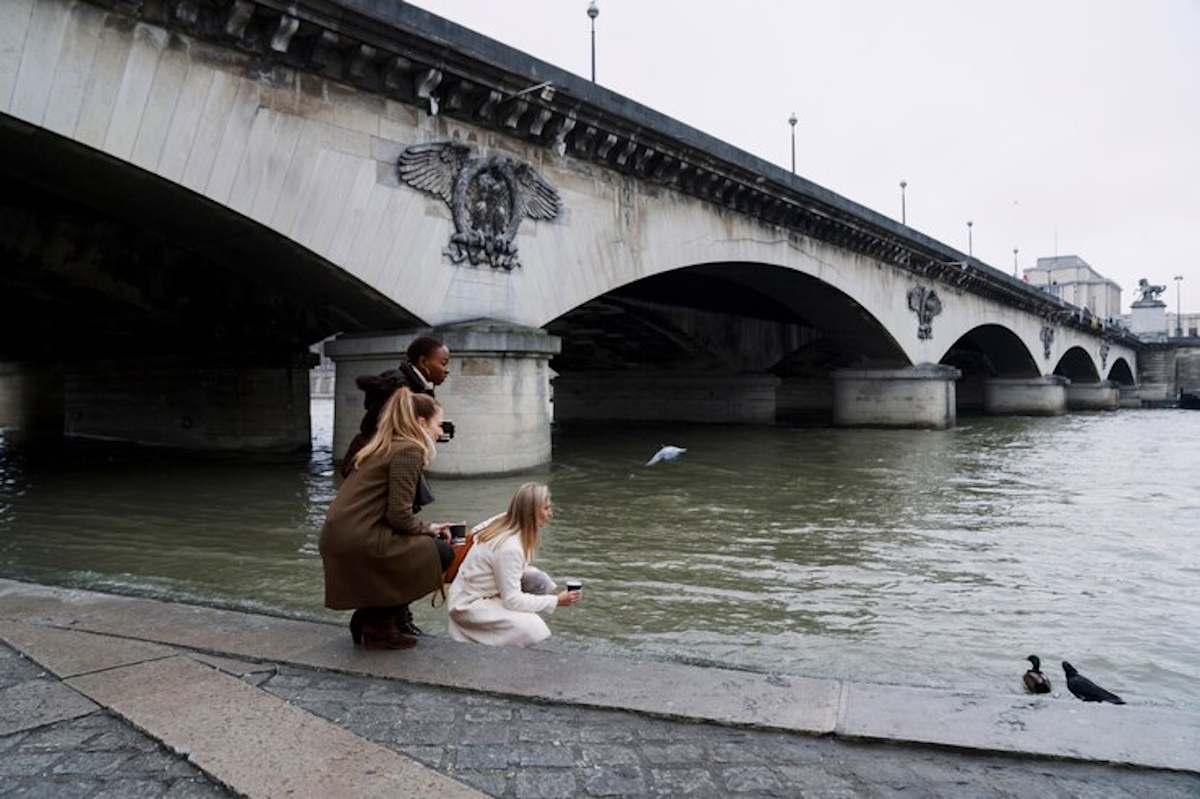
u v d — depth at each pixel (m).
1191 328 137.50
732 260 25.11
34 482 17.59
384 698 4.53
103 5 11.45
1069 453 27.92
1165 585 10.22
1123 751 3.99
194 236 15.05
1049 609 9.13
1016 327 50.69
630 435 32.47
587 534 12.60
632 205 21.30
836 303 32.59
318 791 3.50
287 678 4.79
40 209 17.45
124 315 21.42
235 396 24.16
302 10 13.06
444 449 16.45
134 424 28.55
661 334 35.25
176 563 10.16
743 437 31.72
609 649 6.70
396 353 16.50
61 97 11.16
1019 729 4.22
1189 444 32.16
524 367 17.27
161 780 3.61
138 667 4.84
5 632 5.42
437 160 16.20
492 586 5.89
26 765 3.71
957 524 14.15
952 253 38.91
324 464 21.05
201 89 12.66
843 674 6.78
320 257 14.52
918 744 4.08
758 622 8.32
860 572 10.61
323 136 14.38
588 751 3.97
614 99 19.70
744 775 3.78
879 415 37.38
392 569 4.95
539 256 18.55
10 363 36.25
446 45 15.16
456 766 3.79
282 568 9.96
